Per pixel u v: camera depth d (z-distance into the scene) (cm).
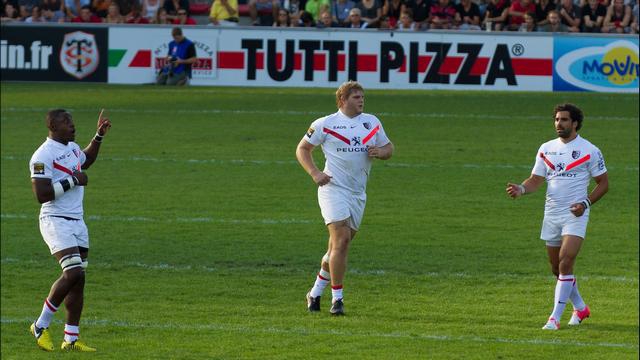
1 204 6512
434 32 9775
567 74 9725
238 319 4256
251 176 7194
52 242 3600
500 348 3772
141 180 7075
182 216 6238
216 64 10081
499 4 10188
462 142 8038
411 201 6562
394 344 3825
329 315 4306
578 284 4884
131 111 9062
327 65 9912
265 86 10019
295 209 6406
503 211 6356
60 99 9506
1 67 10319
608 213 6334
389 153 4069
